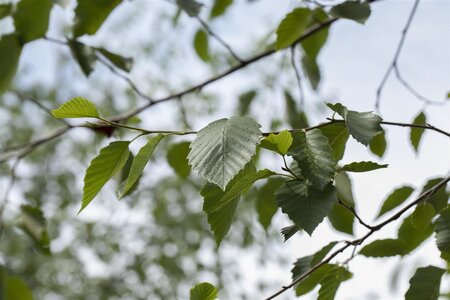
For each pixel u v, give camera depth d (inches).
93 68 49.6
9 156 64.1
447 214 38.0
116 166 34.6
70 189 210.1
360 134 32.9
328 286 38.7
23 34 49.5
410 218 39.9
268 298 36.4
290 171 33.4
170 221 199.9
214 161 31.7
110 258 204.5
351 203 39.9
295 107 56.7
